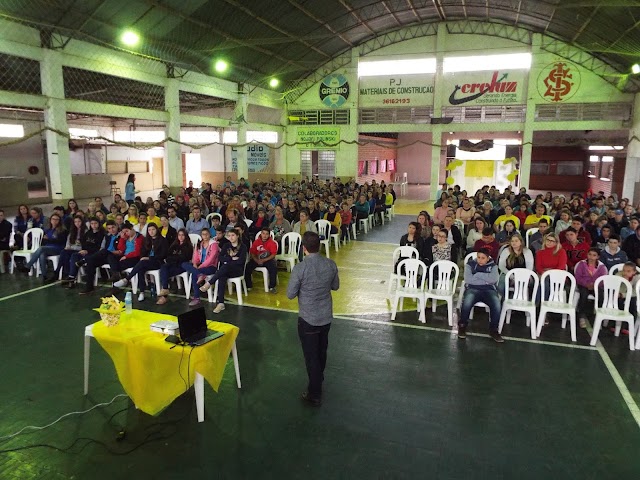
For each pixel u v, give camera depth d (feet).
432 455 11.76
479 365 16.75
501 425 13.08
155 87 49.39
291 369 16.31
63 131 36.99
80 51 37.88
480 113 63.21
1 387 14.96
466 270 19.49
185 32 43.11
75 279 25.95
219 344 13.55
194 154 75.05
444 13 59.41
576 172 83.92
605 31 46.11
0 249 28.12
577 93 58.39
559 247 20.57
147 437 12.46
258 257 24.91
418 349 18.10
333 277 13.92
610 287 18.81
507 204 31.12
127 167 80.64
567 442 12.33
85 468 11.27
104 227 28.02
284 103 71.20
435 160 66.18
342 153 70.03
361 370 16.34
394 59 65.46
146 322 14.61
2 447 12.03
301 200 41.45
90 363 16.62
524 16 54.75
